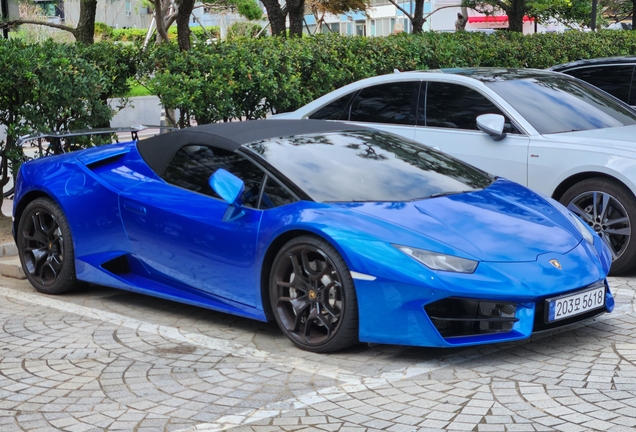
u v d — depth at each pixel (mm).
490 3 17516
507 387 4184
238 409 3990
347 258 4543
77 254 6086
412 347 4875
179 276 5516
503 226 4848
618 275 6703
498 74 7887
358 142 5668
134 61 9375
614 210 6684
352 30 45125
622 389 4102
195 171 5551
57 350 4973
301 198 4953
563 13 23375
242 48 9883
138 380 4430
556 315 4566
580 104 7637
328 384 4312
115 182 5887
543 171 6910
